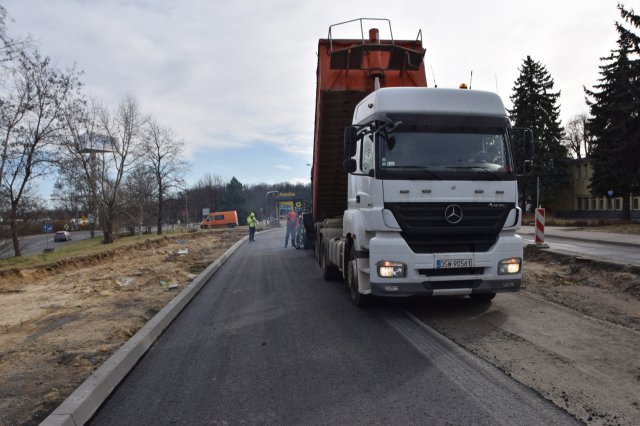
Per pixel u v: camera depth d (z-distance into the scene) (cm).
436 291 629
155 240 2644
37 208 2205
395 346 541
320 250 1296
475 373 444
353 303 786
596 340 530
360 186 725
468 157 655
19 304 900
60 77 2155
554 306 705
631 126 2944
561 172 4531
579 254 1134
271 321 692
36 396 417
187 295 878
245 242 2806
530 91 4456
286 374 466
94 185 2923
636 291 767
